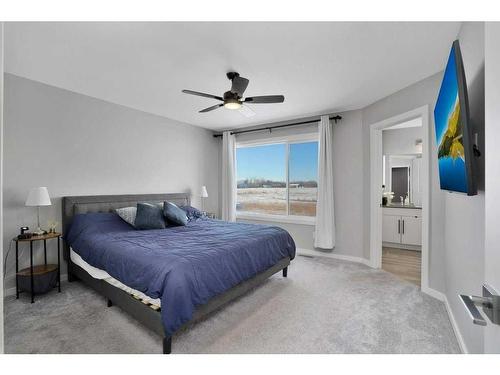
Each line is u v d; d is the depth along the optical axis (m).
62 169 3.18
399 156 5.28
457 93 1.33
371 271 3.55
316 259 4.16
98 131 3.54
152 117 4.26
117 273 2.19
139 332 2.05
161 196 4.26
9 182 2.76
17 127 2.81
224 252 2.32
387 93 3.31
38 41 2.12
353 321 2.24
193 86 3.09
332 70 2.66
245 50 2.27
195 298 1.90
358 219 3.98
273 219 4.93
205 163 5.32
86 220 3.09
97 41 2.13
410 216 4.79
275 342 1.95
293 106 3.85
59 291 2.81
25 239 2.60
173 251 2.23
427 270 2.78
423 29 1.95
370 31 1.98
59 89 3.14
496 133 0.70
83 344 1.90
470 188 1.26
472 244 1.66
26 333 2.03
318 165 4.22
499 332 0.71
